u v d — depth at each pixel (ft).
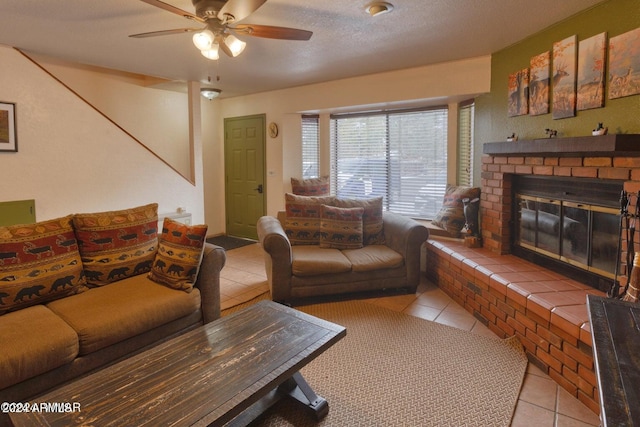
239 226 19.75
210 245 8.93
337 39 10.18
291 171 17.53
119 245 8.30
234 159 19.44
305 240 12.41
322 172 17.48
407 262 11.39
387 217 12.98
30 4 7.94
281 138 17.35
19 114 11.02
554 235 9.39
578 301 7.43
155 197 14.49
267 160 18.04
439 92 12.82
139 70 13.50
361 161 16.69
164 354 5.51
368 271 11.02
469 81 12.19
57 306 7.11
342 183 17.28
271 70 13.56
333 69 13.50
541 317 7.42
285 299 10.69
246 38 10.05
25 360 5.62
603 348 3.78
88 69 14.24
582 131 8.41
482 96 12.30
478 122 12.61
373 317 9.98
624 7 7.33
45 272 7.22
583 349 6.45
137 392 4.67
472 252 11.38
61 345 5.99
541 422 6.05
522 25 9.23
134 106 15.87
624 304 4.90
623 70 7.37
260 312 6.89
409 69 13.37
